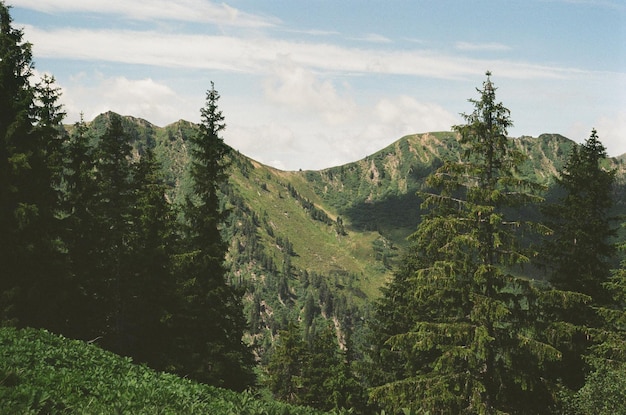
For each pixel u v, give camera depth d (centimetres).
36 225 2398
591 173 2362
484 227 1956
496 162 1952
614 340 2009
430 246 2111
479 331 1833
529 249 1953
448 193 2016
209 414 999
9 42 2395
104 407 900
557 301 1912
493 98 1947
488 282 1912
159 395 1123
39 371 1191
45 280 2445
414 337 2000
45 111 2519
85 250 2872
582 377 2256
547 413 1989
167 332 2909
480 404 1830
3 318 2266
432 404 1900
